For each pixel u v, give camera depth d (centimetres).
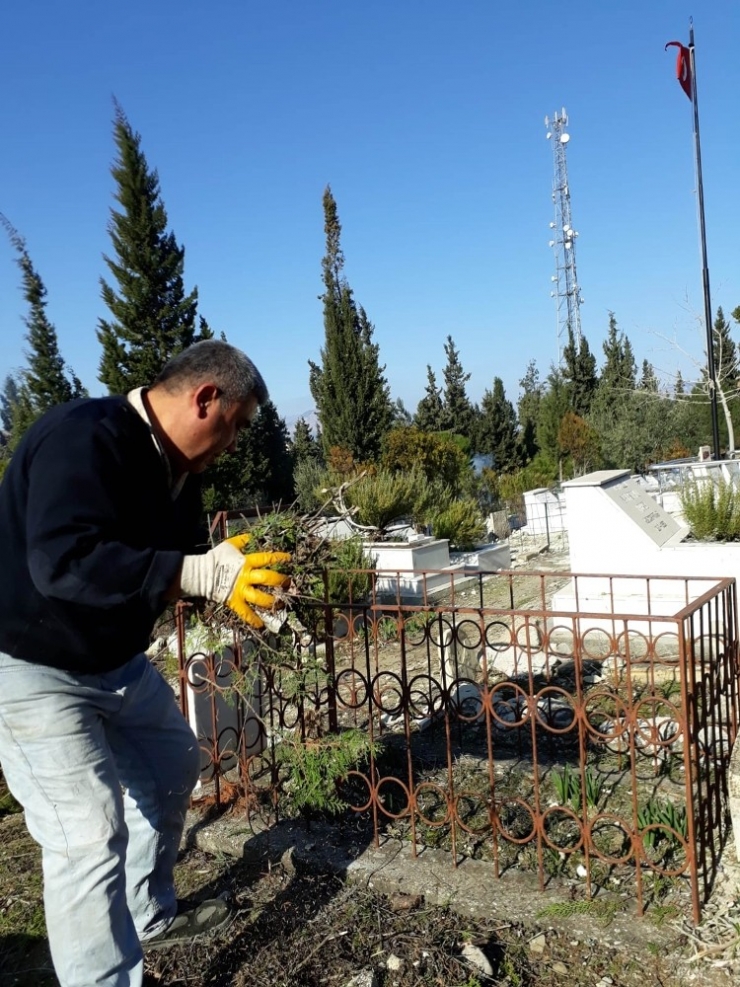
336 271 2919
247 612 224
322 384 2958
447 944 272
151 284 1995
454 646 462
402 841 339
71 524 203
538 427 3547
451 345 4441
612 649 386
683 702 271
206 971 268
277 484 2514
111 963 228
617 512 757
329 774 341
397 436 2180
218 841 352
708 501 813
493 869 313
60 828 227
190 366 238
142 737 271
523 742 462
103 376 1981
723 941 259
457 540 1325
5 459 1365
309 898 306
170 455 247
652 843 324
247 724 434
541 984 251
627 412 2842
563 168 4303
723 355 2839
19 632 219
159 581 212
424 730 486
